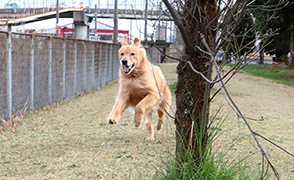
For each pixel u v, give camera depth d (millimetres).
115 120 5188
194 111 3682
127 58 5457
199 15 3473
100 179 4227
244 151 5352
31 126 7555
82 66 13273
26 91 8688
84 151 5516
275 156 5117
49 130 7203
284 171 4469
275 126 7516
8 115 7699
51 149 5727
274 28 23297
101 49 16156
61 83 11117
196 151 3688
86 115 8844
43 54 9633
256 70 27938
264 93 13797
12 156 5363
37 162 4996
